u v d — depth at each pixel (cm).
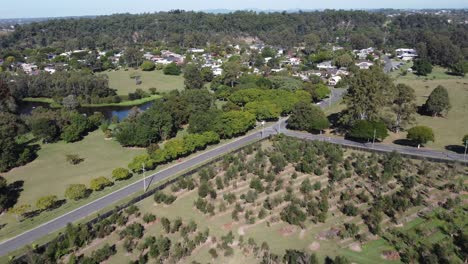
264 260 6253
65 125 12825
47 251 6194
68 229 6681
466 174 9300
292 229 7131
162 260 6259
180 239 6819
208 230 6962
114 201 8344
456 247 6606
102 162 10750
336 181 8925
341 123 13375
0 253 6562
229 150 11306
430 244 6631
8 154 10306
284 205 7906
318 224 7294
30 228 7362
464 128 13088
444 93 14438
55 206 8231
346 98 12294
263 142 11912
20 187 9256
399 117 12744
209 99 15488
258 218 7462
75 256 6234
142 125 11994
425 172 9194
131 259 6325
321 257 6362
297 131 13125
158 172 9825
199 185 8881
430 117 14550
